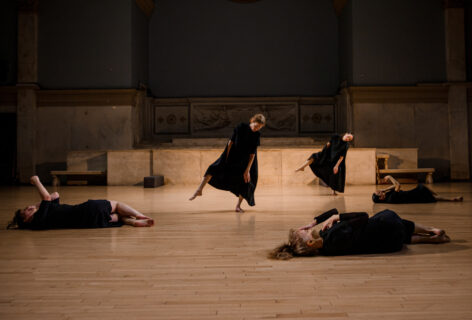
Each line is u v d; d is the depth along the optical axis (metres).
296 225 3.96
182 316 1.69
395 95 12.80
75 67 13.13
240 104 14.78
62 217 3.78
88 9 13.16
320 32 15.34
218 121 14.80
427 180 10.62
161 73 15.39
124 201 6.43
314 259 2.62
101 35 13.10
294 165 9.85
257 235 3.46
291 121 14.72
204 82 15.36
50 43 13.18
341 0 14.15
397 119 12.77
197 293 1.98
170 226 3.93
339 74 15.12
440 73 12.93
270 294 1.95
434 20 12.98
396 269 2.35
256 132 4.57
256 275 2.27
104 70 13.05
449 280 2.14
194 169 10.16
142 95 14.17
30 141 12.95
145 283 2.14
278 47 15.40
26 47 13.11
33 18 13.12
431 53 12.95
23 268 2.46
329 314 1.69
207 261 2.60
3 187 11.17
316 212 4.88
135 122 13.29
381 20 12.95
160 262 2.58
